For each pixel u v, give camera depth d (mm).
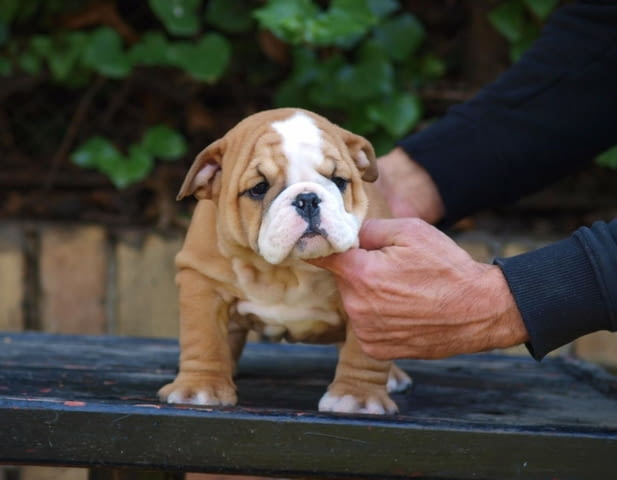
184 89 5277
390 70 4875
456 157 3230
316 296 2621
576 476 2133
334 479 2197
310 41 4504
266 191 2471
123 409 2182
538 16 4793
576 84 3162
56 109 5453
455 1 5328
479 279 2334
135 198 5324
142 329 4996
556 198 5328
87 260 4992
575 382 3207
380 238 2477
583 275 2281
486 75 5238
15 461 2178
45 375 2900
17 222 5066
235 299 2680
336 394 2512
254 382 2980
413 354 2424
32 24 5254
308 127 2533
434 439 2148
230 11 5055
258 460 2172
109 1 5195
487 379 3242
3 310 4938
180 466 2178
